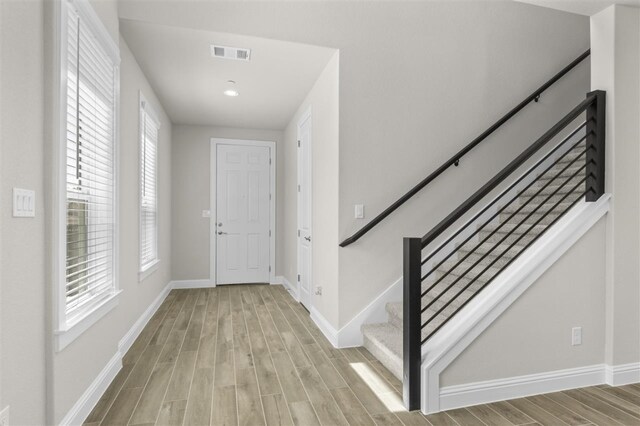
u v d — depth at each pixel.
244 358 2.79
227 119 5.17
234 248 5.68
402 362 2.29
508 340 2.17
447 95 3.26
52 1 1.61
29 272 1.47
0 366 1.28
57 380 1.64
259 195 5.75
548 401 2.15
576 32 3.62
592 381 2.34
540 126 3.51
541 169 3.52
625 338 2.37
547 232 2.37
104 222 2.44
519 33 3.46
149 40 2.89
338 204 3.00
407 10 3.18
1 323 1.29
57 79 1.63
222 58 3.21
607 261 2.37
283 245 5.80
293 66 3.38
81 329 1.88
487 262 3.02
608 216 2.37
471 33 3.33
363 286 3.05
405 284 2.10
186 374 2.51
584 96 3.63
